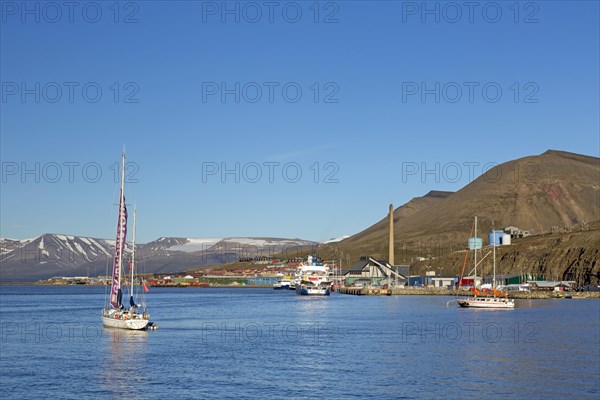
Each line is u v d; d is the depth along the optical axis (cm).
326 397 6850
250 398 6812
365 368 8388
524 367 8412
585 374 7962
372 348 10156
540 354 9450
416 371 8162
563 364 8625
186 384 7481
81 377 7919
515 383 7475
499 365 8562
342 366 8538
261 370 8275
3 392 7169
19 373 8194
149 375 8006
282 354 9562
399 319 15588
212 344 10688
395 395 6931
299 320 15525
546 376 7850
